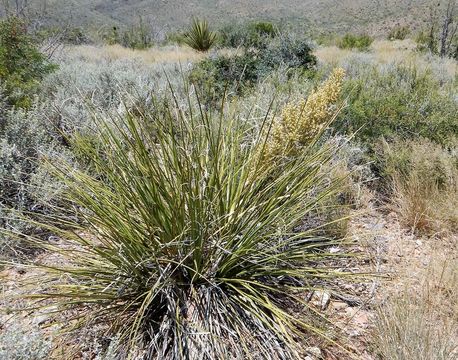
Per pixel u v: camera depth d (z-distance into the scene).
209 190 2.13
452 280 2.28
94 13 103.88
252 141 2.61
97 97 4.97
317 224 2.75
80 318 2.01
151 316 1.98
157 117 2.47
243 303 1.97
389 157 3.58
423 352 1.73
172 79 6.41
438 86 5.98
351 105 4.12
